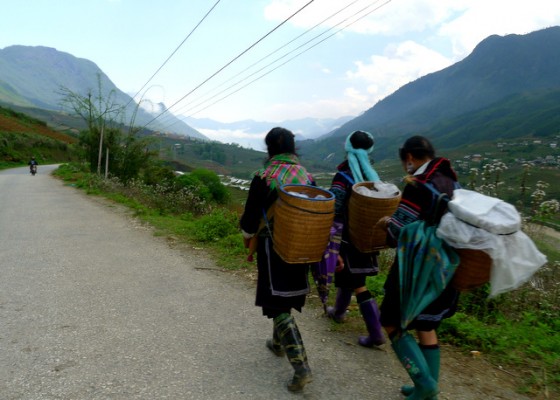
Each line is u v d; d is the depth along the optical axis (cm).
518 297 478
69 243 747
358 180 327
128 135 2619
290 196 253
